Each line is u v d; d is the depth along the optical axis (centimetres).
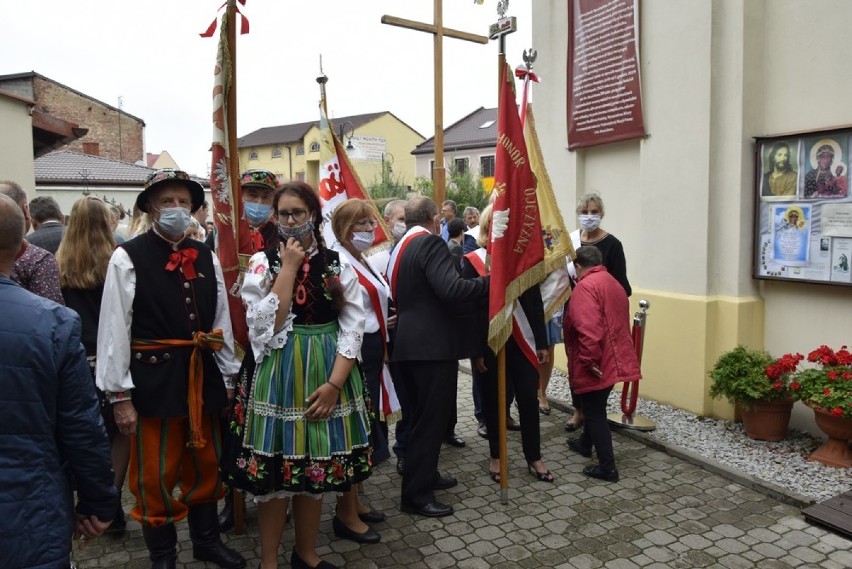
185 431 278
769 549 311
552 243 404
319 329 267
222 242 311
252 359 272
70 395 176
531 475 404
